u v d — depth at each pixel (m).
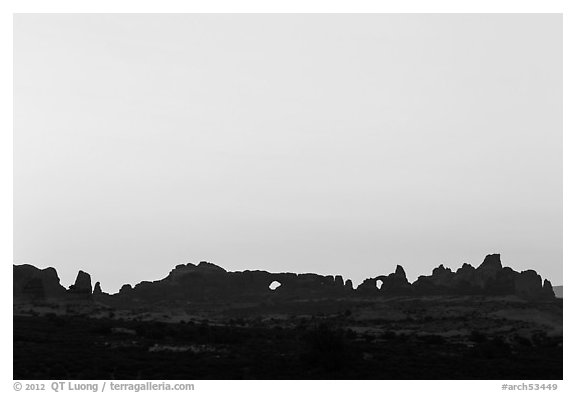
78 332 133.50
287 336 141.75
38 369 88.94
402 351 116.88
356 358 101.50
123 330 141.00
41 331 132.25
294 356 106.19
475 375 92.88
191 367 94.25
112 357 101.62
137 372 89.25
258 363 98.56
